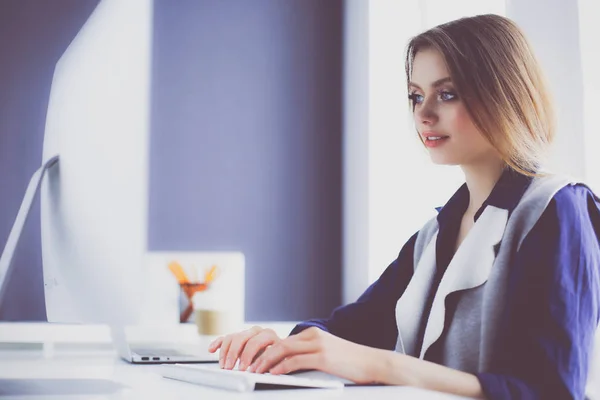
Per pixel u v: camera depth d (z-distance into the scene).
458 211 1.08
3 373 0.86
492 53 0.95
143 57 0.81
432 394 0.62
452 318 0.94
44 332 1.48
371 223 1.99
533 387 0.71
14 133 1.78
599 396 0.92
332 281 2.24
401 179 2.02
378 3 2.06
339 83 2.30
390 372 0.70
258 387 0.66
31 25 1.84
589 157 1.31
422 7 1.92
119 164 0.80
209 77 2.22
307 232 2.24
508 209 0.92
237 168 2.21
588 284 0.79
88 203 0.80
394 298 1.18
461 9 1.82
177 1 2.22
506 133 0.93
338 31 2.31
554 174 0.93
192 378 0.73
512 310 0.79
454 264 0.95
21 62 1.82
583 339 0.75
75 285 0.81
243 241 2.20
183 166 2.18
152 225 2.14
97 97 0.80
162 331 1.60
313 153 2.26
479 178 1.03
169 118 2.18
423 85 1.00
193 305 1.82
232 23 2.25
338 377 0.82
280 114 2.26
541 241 0.81
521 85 0.95
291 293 2.21
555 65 1.37
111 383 0.74
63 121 0.83
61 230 0.82
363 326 1.17
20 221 0.82
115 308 0.80
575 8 1.34
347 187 2.21
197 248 2.16
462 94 0.94
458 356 0.91
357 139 2.12
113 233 0.79
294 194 2.24
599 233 0.88
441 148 0.99
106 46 0.80
